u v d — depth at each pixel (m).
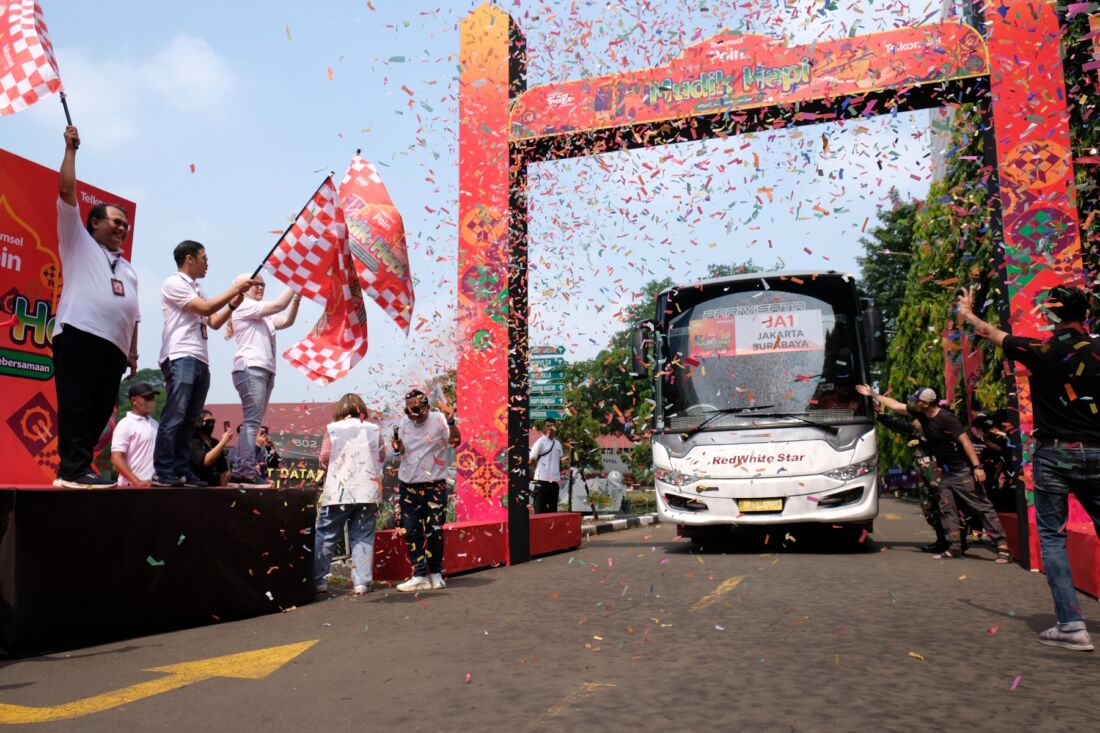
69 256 5.48
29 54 5.06
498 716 3.29
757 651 4.43
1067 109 8.02
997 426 10.84
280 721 3.29
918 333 20.34
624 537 14.68
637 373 10.55
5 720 3.35
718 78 9.20
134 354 6.35
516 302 10.23
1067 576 4.52
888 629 5.04
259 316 7.42
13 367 7.44
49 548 4.89
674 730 3.06
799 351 10.08
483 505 9.91
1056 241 7.97
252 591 6.35
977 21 8.65
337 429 7.65
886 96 8.71
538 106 9.92
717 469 9.86
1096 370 4.48
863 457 9.59
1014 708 3.33
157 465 6.09
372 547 7.70
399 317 8.02
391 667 4.26
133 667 4.42
